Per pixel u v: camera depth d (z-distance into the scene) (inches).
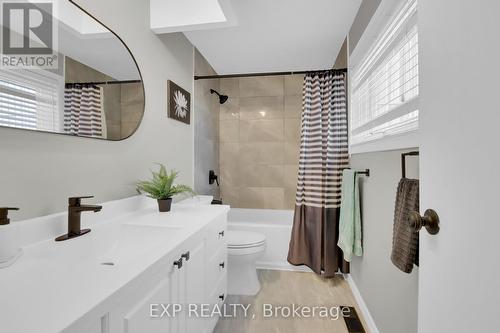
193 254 44.9
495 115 18.0
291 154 127.3
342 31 84.3
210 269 54.4
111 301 23.4
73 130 41.9
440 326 24.5
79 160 43.8
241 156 131.3
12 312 20.2
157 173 66.7
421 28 28.5
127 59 56.1
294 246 91.0
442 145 24.6
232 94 131.8
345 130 85.7
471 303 20.3
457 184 22.2
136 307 28.5
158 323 33.5
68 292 23.5
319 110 87.7
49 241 36.2
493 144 18.2
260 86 129.6
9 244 29.2
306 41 91.1
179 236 41.4
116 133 52.3
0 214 29.6
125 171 55.6
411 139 41.4
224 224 65.1
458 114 22.1
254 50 98.1
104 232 43.7
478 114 19.7
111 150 51.4
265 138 129.3
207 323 53.5
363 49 69.3
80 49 43.5
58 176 39.9
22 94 34.1
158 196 58.2
